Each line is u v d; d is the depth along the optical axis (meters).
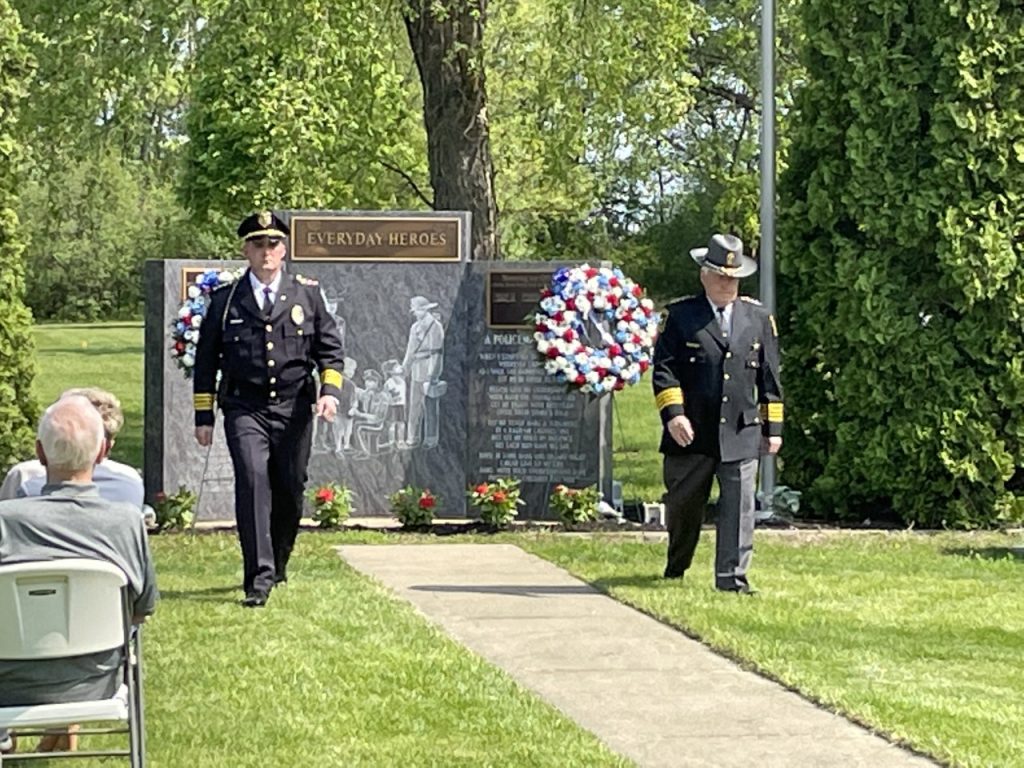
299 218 15.09
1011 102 14.55
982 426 14.62
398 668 8.72
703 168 30.12
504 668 8.94
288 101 20.23
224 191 34.69
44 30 21.39
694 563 12.55
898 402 14.81
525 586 11.52
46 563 6.07
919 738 7.45
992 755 7.21
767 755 7.27
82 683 6.25
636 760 7.16
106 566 6.17
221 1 19.97
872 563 12.78
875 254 14.85
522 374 15.12
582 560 12.66
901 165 14.77
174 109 37.41
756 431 11.23
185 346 14.26
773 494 15.07
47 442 6.46
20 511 6.38
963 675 8.88
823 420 15.24
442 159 20.11
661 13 21.70
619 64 21.69
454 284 15.17
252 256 10.74
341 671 8.63
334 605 10.46
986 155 14.54
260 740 7.36
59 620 6.15
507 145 31.06
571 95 22.53
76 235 63.12
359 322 15.16
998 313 14.60
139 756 6.52
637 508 15.51
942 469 14.70
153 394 14.95
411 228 15.15
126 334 52.34
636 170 29.95
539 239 37.22
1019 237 14.60
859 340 14.77
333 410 10.65
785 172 15.55
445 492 15.19
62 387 34.28
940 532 14.49
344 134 21.81
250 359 10.64
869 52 14.77
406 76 28.91
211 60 20.50
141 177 62.81
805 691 8.38
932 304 14.84
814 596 11.19
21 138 21.86
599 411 15.07
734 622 10.08
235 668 8.68
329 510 14.55
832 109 15.06
